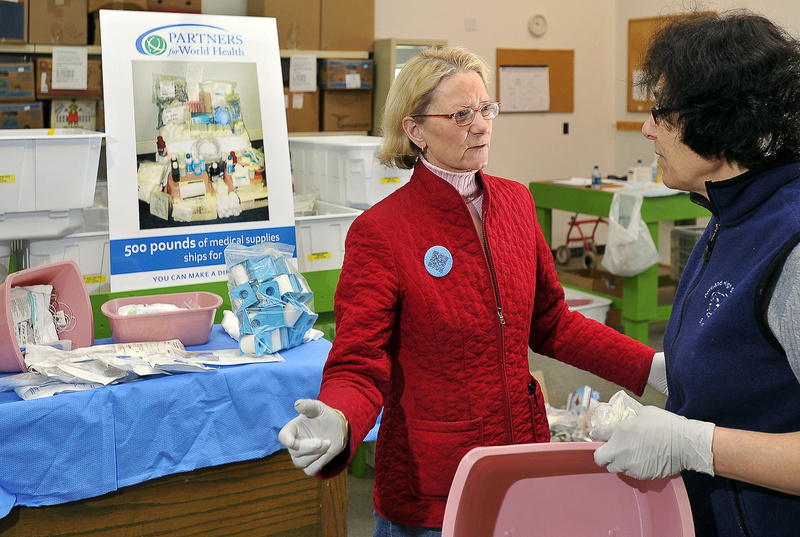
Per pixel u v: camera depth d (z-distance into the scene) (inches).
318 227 118.8
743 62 40.8
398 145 62.9
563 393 173.3
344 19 238.8
